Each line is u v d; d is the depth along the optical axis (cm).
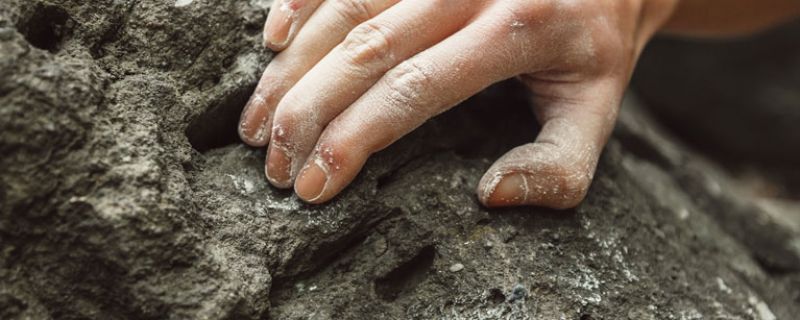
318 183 31
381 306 32
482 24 32
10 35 28
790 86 81
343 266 33
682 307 36
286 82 32
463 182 35
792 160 84
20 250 28
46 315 29
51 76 28
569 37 34
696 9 41
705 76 81
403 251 33
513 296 32
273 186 32
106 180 28
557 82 35
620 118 50
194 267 29
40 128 27
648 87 84
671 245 39
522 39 32
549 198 34
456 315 32
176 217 29
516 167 33
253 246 31
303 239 32
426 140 35
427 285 33
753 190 82
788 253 48
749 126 83
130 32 32
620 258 35
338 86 31
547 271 33
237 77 33
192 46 33
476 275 33
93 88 29
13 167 27
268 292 30
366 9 32
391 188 34
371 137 31
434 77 31
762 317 39
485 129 37
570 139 34
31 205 28
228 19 33
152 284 29
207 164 32
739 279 41
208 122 33
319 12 32
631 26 36
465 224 34
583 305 33
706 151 85
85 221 28
